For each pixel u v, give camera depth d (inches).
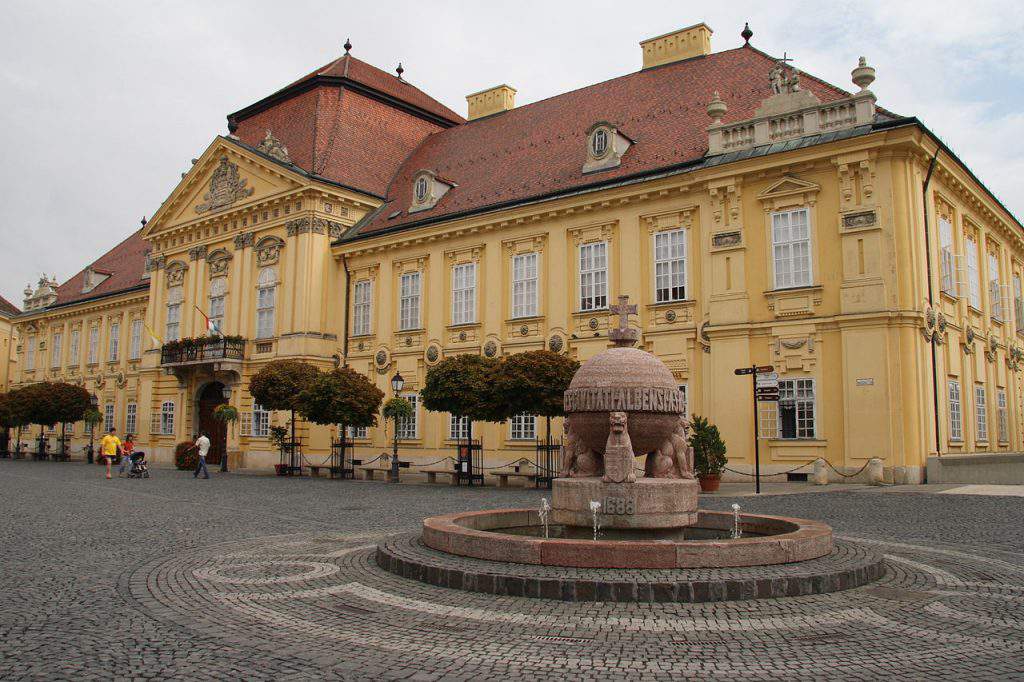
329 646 286.7
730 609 333.1
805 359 1030.4
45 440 2341.3
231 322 1759.4
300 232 1617.9
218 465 1765.5
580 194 1256.8
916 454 949.2
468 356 1143.6
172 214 1969.7
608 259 1244.5
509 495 956.0
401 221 1546.5
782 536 401.4
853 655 275.6
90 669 258.5
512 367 1060.5
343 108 1793.8
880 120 1023.6
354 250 1588.3
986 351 1242.6
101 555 489.4
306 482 1223.5
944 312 1083.3
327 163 1656.0
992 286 1342.3
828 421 1007.6
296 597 364.5
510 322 1352.1
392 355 1519.4
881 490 876.0
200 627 313.1
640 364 482.9
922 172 1043.3
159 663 265.4
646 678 252.5
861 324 986.1
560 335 1283.2
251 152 1712.6
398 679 250.8
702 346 1133.1
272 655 275.4
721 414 1083.9
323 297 1615.4
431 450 1428.4
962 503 741.9
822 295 1026.7
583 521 463.8
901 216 984.3
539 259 1328.7
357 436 1549.0
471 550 407.2
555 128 1508.4
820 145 1024.9
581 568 373.4
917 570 420.8
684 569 368.8
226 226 1809.8
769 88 1232.2
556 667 262.7
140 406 1961.1
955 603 348.2
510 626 310.7
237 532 605.9
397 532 607.2
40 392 2108.8
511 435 1326.3
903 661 269.0
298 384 1374.3
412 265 1514.5
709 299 1118.4
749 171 1082.7
